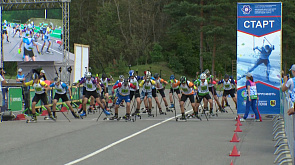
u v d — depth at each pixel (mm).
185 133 11766
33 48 31891
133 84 15891
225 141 10289
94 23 68562
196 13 51969
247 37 15039
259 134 11500
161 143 9992
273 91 14984
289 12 58656
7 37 31672
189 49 65000
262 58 14992
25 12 31766
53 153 8852
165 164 7578
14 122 15391
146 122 14797
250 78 14547
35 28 31828
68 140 10688
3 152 9109
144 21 68125
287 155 8297
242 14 15000
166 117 16703
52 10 31516
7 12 31750
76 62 31906
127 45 64875
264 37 14930
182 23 51250
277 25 14828
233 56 65438
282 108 13961
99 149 9250
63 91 16188
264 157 8211
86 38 67812
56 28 31469
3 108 17797
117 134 11680
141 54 66000
